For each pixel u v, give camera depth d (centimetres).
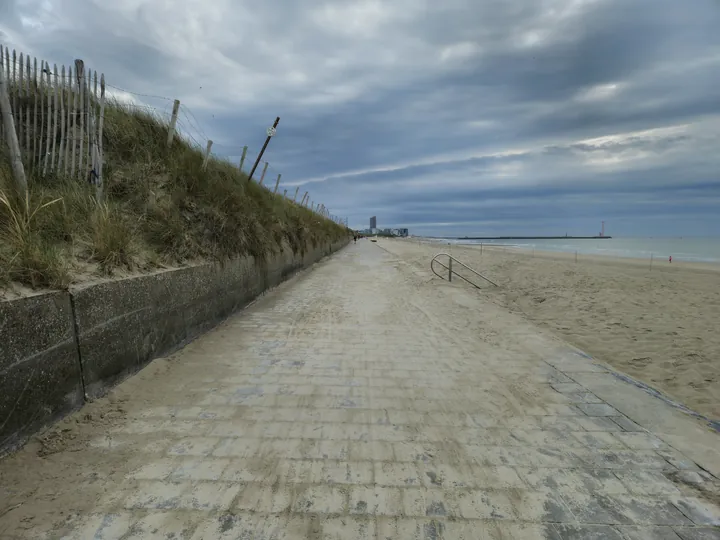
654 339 577
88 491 215
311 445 271
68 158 477
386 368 429
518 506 213
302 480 231
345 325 620
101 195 469
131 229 461
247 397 347
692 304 833
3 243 281
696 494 224
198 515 200
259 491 220
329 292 952
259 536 188
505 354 484
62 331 275
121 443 264
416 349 500
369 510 208
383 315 699
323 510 207
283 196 1585
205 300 546
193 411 316
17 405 237
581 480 236
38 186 400
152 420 298
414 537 190
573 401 349
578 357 474
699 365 466
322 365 435
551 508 212
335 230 3278
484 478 237
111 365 332
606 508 212
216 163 824
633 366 472
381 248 3994
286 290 967
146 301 390
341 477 235
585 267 1628
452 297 897
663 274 1357
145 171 592
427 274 1390
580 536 192
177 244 518
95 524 192
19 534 183
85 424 280
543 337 562
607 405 341
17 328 236
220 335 542
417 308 768
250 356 459
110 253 367
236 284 686
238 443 270
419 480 234
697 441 282
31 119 480
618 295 940
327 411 324
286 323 623
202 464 244
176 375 390
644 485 232
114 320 336
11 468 224
